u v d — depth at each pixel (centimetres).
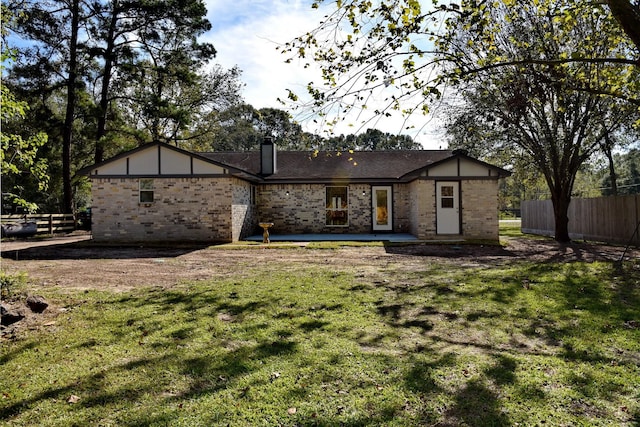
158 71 2428
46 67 2158
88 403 325
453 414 303
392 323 517
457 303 608
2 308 511
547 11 626
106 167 1570
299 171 1992
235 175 1588
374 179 1880
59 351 430
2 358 413
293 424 292
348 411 308
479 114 1299
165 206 1562
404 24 491
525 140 1584
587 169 2267
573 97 1371
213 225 1553
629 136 1578
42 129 2214
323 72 555
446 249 1309
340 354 416
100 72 2442
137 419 301
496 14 856
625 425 286
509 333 481
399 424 291
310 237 1734
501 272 848
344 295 660
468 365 389
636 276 784
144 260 1092
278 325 507
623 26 401
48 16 2133
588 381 353
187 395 336
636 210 1387
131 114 2959
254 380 360
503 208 4828
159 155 1562
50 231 2142
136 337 469
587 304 593
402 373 371
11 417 305
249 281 777
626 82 665
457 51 597
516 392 334
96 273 879
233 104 2936
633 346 434
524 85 785
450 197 1581
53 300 623
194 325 508
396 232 1914
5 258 1136
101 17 2272
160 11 2245
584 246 1405
